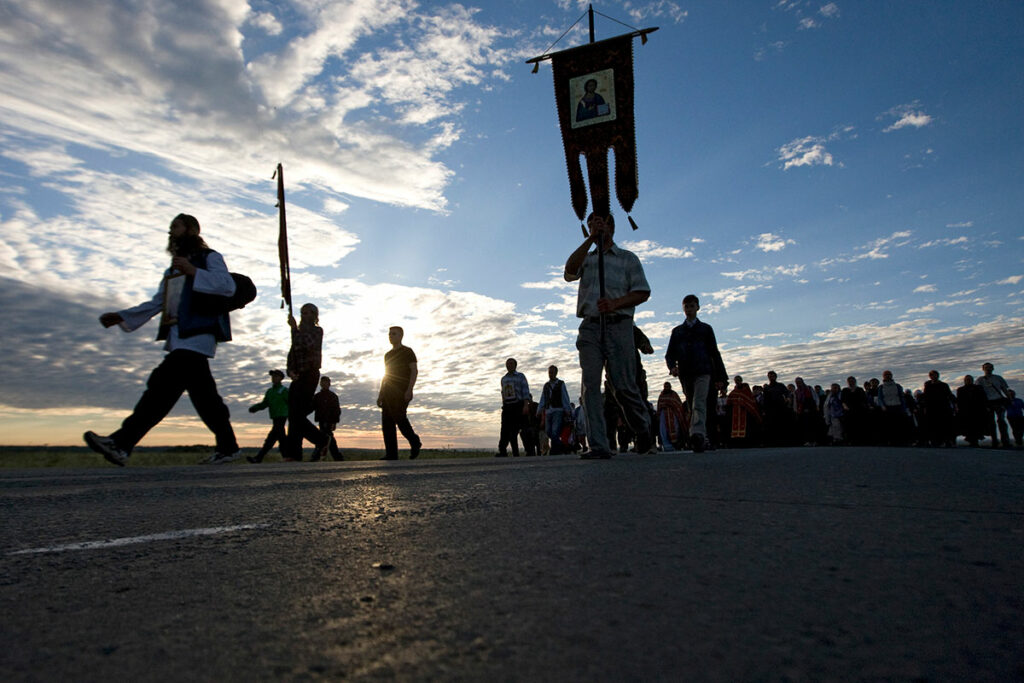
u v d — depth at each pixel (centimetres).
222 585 120
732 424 1593
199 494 290
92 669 78
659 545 143
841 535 154
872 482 269
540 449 1412
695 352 838
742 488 250
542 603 101
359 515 204
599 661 77
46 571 137
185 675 75
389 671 75
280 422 999
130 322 586
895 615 95
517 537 156
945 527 164
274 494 281
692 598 103
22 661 81
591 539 151
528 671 74
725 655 79
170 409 588
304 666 77
